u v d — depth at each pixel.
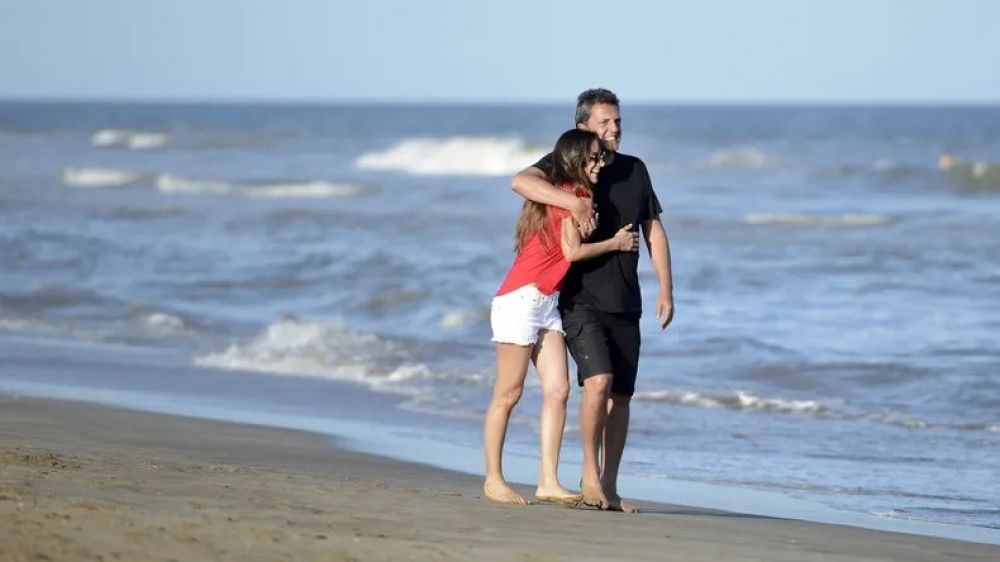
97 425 33.22
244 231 95.75
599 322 22.66
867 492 28.52
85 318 57.97
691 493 27.97
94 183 147.12
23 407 35.91
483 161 165.62
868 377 43.75
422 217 104.00
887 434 35.62
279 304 61.69
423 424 36.41
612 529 20.48
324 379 43.91
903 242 87.81
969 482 29.64
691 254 81.75
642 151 191.12
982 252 80.69
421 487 25.86
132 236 91.25
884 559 20.17
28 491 19.31
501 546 18.09
